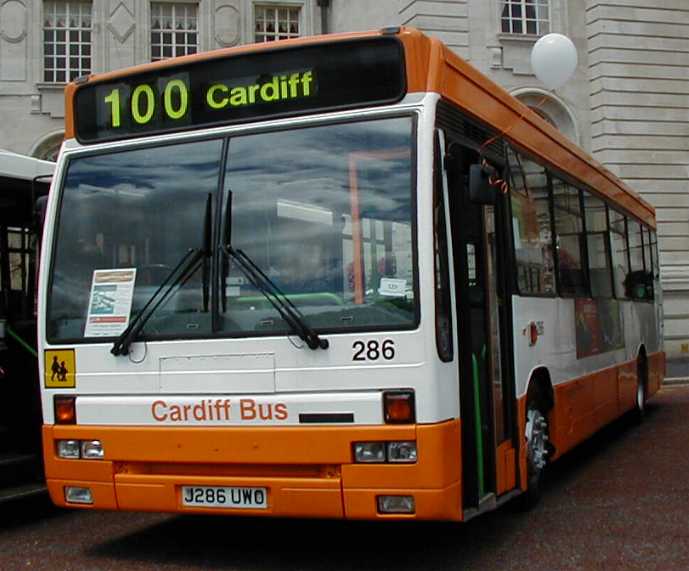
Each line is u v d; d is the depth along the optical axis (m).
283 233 5.93
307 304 5.77
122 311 6.22
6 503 8.80
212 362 5.91
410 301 5.61
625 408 12.08
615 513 7.84
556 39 13.85
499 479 6.62
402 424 5.52
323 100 6.05
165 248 6.20
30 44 26.58
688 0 28.69
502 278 7.12
